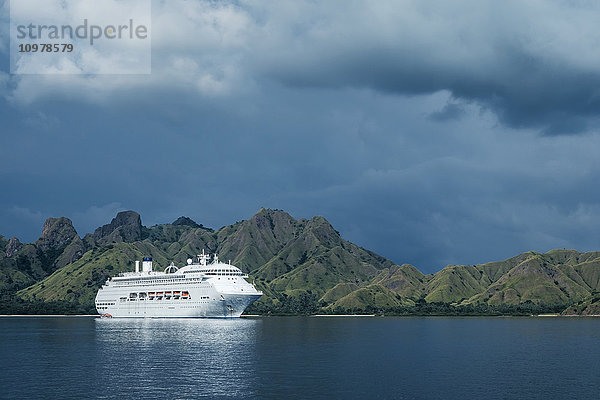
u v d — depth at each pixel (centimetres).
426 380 11712
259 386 10962
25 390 10562
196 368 13025
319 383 11306
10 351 16275
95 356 15062
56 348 16950
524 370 13075
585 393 10525
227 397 10069
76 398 9956
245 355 15425
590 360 14912
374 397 10150
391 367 13425
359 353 16225
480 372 12769
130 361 14125
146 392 10419
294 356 15300
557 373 12662
